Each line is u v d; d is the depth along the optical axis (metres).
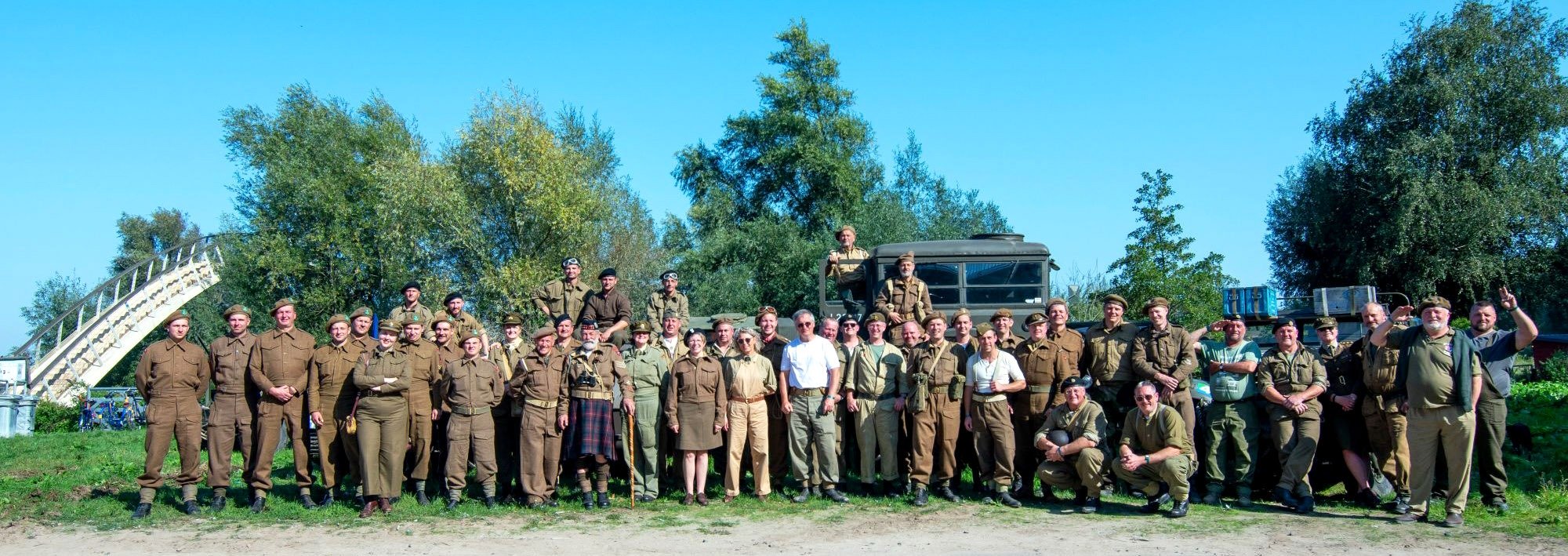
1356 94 34.69
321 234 35.22
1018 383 9.02
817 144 36.00
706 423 9.13
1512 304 8.03
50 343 49.06
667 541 7.59
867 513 8.65
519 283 30.62
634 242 38.56
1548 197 32.62
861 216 33.50
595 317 11.66
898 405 9.30
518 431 9.33
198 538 7.72
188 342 8.76
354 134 37.66
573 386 8.95
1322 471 9.38
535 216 31.58
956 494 9.29
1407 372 7.97
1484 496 8.31
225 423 8.68
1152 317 8.86
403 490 9.48
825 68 36.59
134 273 28.19
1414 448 7.93
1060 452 8.62
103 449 13.84
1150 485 8.52
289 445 13.42
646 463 9.27
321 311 35.81
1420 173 31.84
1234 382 8.73
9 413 17.91
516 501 9.05
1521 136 32.38
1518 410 14.06
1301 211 36.16
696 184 38.31
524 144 31.45
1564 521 7.74
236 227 38.47
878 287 12.42
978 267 12.40
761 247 34.34
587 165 34.53
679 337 11.03
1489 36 32.59
